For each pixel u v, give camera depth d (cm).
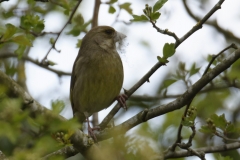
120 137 736
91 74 1180
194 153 965
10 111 690
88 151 891
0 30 971
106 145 739
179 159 1145
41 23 1018
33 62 1418
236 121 1434
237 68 1276
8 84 792
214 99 1445
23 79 1406
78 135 884
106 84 1179
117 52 1218
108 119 1047
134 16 912
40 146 724
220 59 1155
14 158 680
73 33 1209
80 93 1203
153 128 1216
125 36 1241
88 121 1194
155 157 821
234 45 910
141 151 723
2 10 1199
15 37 769
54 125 730
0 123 676
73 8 1193
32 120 740
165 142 1215
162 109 916
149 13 910
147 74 1023
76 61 1235
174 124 1281
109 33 1229
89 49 1208
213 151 1031
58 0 1225
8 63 1392
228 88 1445
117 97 1102
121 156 721
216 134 910
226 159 922
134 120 932
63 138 760
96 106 1216
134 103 1462
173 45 927
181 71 1179
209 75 891
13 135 680
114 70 1183
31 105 797
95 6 1245
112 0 1202
